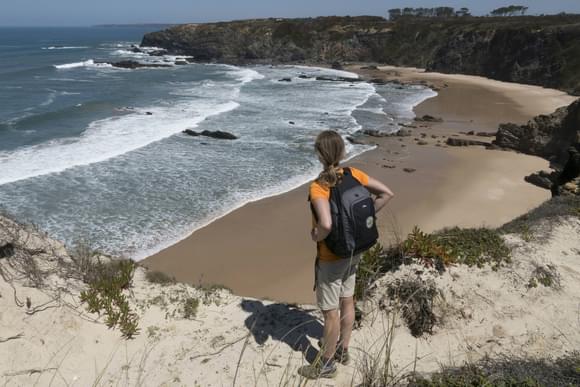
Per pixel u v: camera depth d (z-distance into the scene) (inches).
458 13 5177.2
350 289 141.1
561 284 185.9
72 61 2824.8
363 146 1015.0
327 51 3449.8
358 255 134.6
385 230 508.1
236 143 985.5
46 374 142.3
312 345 163.3
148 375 150.3
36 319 154.2
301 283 461.7
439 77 2625.5
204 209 644.1
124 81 1963.6
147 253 521.0
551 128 967.0
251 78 2220.7
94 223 587.8
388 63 3324.3
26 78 1968.5
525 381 125.8
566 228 229.6
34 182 709.9
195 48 3506.4
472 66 2827.3
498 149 1023.0
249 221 609.9
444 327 168.9
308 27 3555.6
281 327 174.9
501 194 732.0
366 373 134.5
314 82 2161.7
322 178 124.3
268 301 197.2
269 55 3403.1
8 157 826.8
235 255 519.8
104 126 1086.4
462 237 207.6
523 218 266.8
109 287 185.9
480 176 823.7
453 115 1464.1
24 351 143.6
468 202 690.2
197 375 150.1
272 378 147.0
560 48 2388.0
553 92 2091.5
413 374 131.4
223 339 168.2
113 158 840.3
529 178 803.4
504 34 2704.2
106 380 146.6
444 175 825.5
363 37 3457.2
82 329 161.2
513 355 149.9
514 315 172.9
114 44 4874.5
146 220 603.5
